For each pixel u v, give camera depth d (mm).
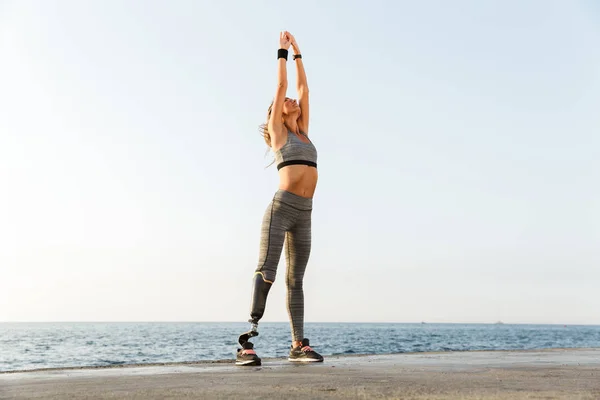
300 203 4637
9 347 30953
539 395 2033
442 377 2756
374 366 3615
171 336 56062
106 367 3955
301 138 4805
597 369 3291
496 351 5953
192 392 2146
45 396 2057
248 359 4156
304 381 2574
